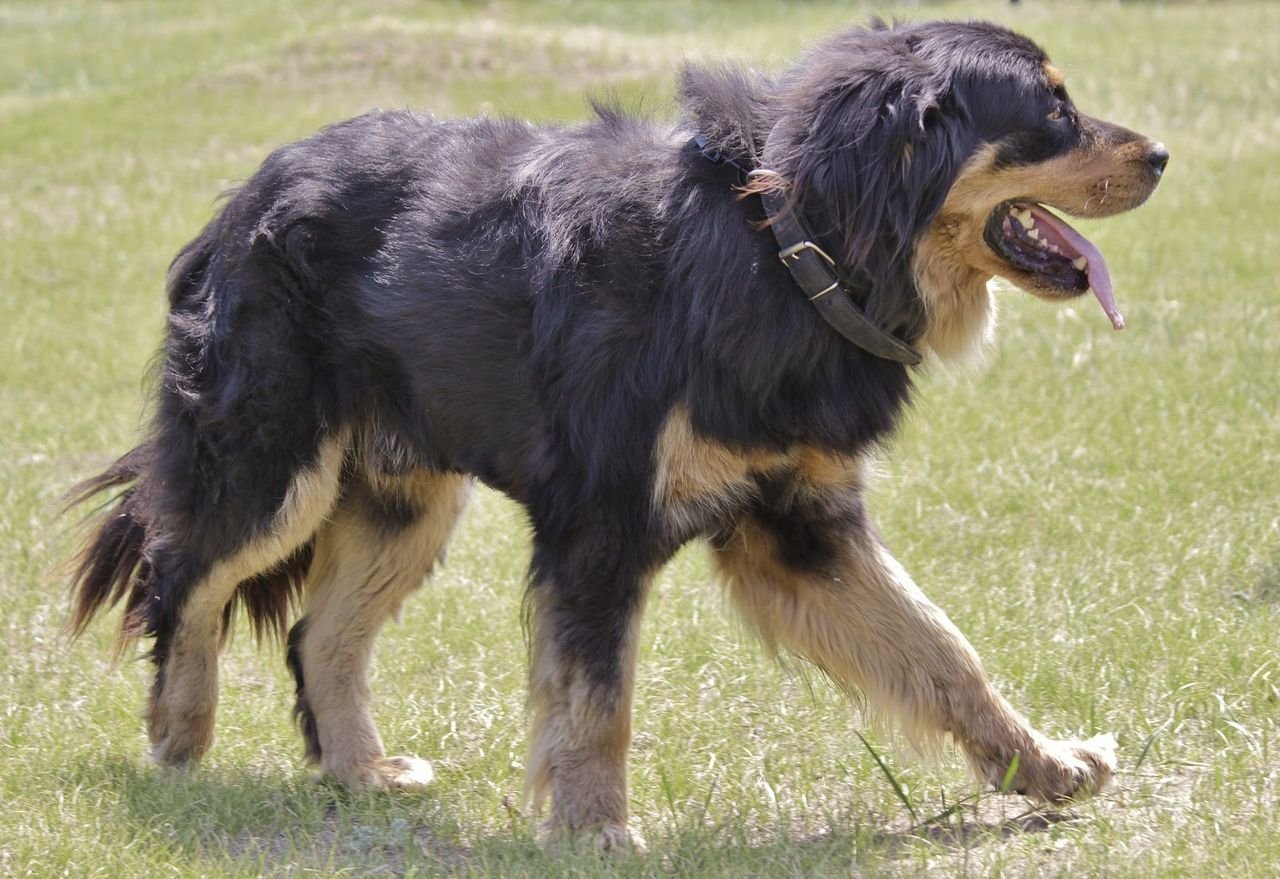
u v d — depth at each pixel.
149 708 8.62
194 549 8.38
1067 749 7.70
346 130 8.59
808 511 7.62
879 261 7.10
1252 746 7.75
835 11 35.81
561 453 7.37
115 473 8.99
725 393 7.06
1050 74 7.39
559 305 7.39
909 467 12.28
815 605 7.83
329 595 8.84
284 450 8.21
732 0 38.66
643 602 7.37
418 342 7.90
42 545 11.76
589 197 7.52
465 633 10.18
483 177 7.98
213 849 7.37
